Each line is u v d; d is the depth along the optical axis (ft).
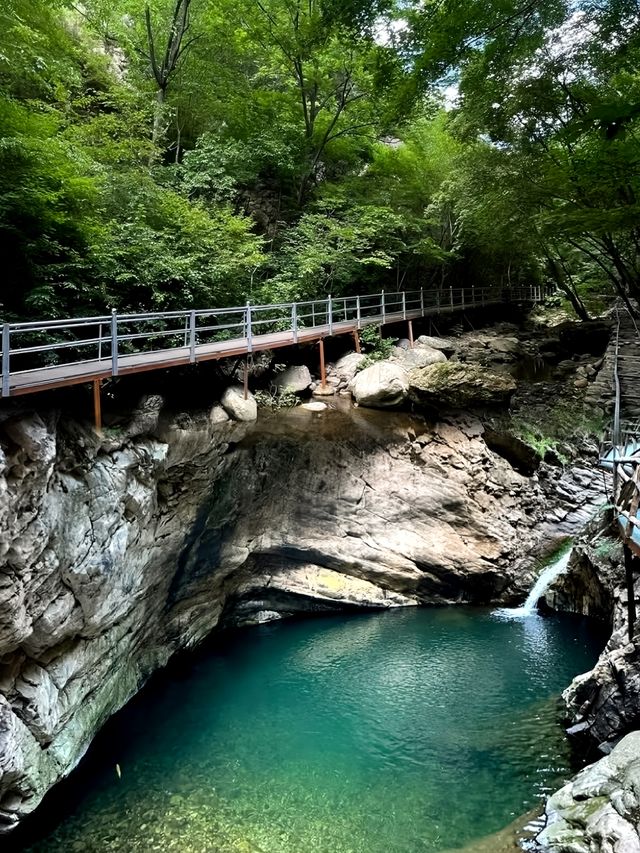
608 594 34.35
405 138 71.15
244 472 37.81
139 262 37.40
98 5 57.72
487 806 22.66
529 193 53.98
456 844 20.88
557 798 21.75
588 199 46.39
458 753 26.08
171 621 35.14
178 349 33.12
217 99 62.90
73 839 21.48
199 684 32.96
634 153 36.04
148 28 57.47
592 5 39.86
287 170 62.13
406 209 67.82
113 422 26.40
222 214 48.03
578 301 86.74
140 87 60.08
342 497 42.04
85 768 25.50
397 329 65.16
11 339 29.19
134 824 22.21
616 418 45.03
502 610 41.78
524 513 45.83
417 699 30.63
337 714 29.66
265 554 40.63
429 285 77.87
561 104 50.01
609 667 25.63
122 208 40.91
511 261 96.12
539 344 71.51
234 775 25.09
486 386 47.24
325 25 38.86
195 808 23.13
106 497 24.91
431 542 42.47
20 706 21.40
